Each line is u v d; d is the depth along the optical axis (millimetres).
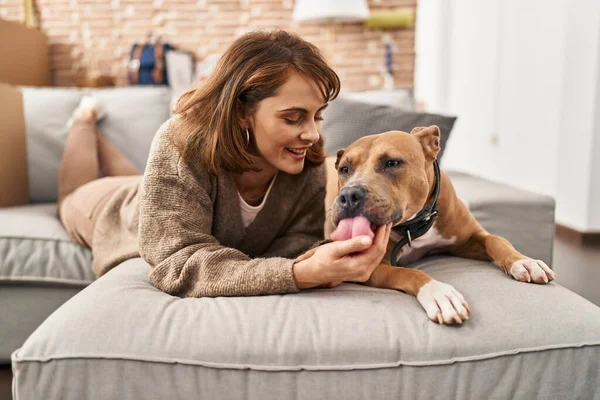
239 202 1367
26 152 2387
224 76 1221
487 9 4590
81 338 1046
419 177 1261
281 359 1027
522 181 4133
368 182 1166
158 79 4398
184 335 1051
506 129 4367
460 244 1527
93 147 2178
